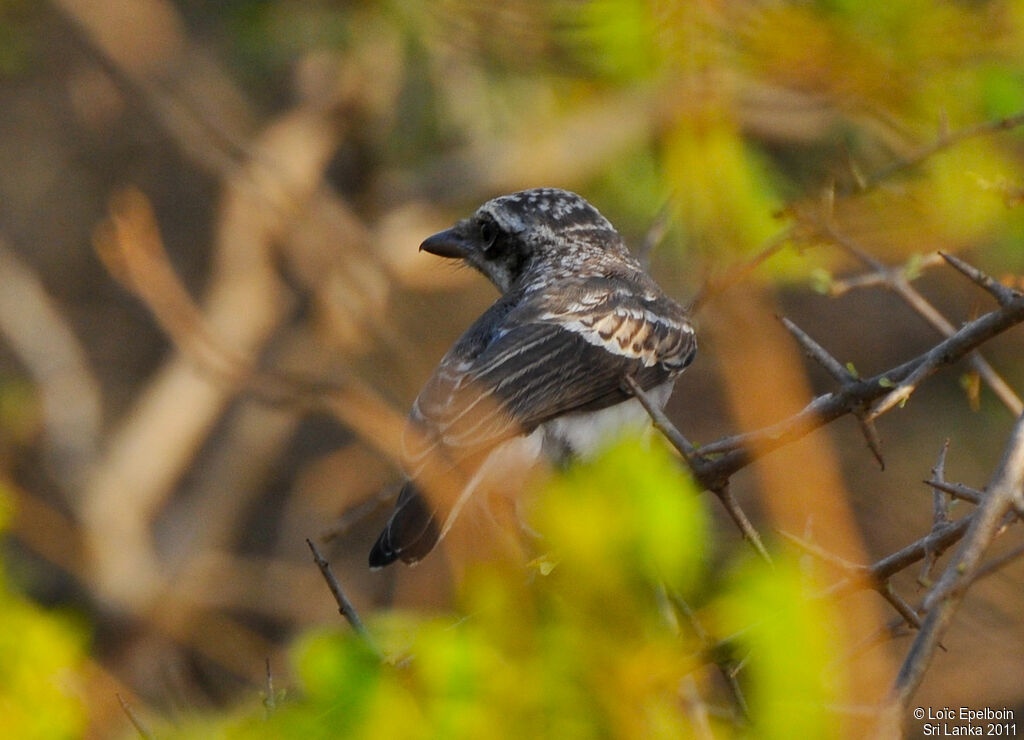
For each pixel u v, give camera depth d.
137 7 13.70
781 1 9.30
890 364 16.48
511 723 5.80
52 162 19.80
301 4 14.61
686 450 6.98
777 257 9.71
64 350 17.50
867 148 11.66
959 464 15.07
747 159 9.95
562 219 11.82
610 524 5.96
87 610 15.75
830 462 8.29
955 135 8.68
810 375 16.53
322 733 5.73
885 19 9.39
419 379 12.68
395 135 15.80
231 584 17.05
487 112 15.10
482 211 12.07
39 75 18.38
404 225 15.32
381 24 14.30
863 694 6.67
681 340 10.95
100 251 13.30
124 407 19.64
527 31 11.28
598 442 10.08
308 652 5.81
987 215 9.67
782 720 5.68
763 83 9.52
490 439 9.47
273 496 18.97
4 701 6.97
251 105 17.30
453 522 8.78
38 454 17.61
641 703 5.86
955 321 13.73
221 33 16.59
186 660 15.88
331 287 13.24
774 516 7.30
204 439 19.64
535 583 6.02
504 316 10.65
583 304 10.56
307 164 15.60
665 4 9.20
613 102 12.09
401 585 9.30
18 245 19.77
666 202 10.51
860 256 8.83
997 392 8.62
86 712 7.13
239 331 16.78
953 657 9.30
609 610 5.93
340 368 13.44
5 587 7.29
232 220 17.11
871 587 6.16
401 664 5.86
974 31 9.38
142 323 20.03
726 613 5.87
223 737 6.30
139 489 16.67
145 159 19.84
